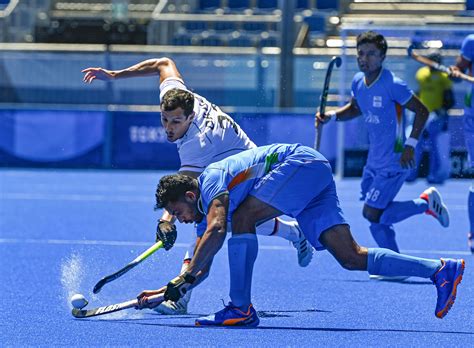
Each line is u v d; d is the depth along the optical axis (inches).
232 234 845.8
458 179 2628.0
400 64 2413.9
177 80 992.2
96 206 2009.1
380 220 1208.2
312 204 859.4
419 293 1064.8
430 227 1737.2
